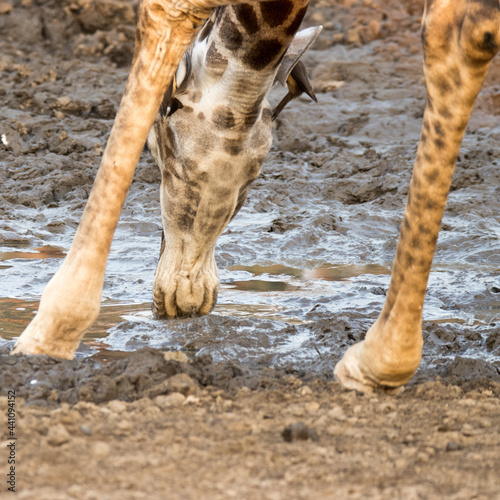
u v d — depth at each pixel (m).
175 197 12.02
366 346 8.16
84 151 30.97
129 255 18.94
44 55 43.59
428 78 7.06
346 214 24.97
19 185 26.66
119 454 6.23
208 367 9.06
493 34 6.44
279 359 10.94
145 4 8.41
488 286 15.80
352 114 37.28
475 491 5.69
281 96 38.66
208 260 12.98
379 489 5.71
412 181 7.34
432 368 10.09
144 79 8.56
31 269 16.66
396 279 7.65
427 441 6.73
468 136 35.03
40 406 7.51
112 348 11.41
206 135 11.45
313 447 6.50
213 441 6.60
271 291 15.66
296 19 10.28
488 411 7.68
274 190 27.69
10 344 10.81
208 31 11.29
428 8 6.95
